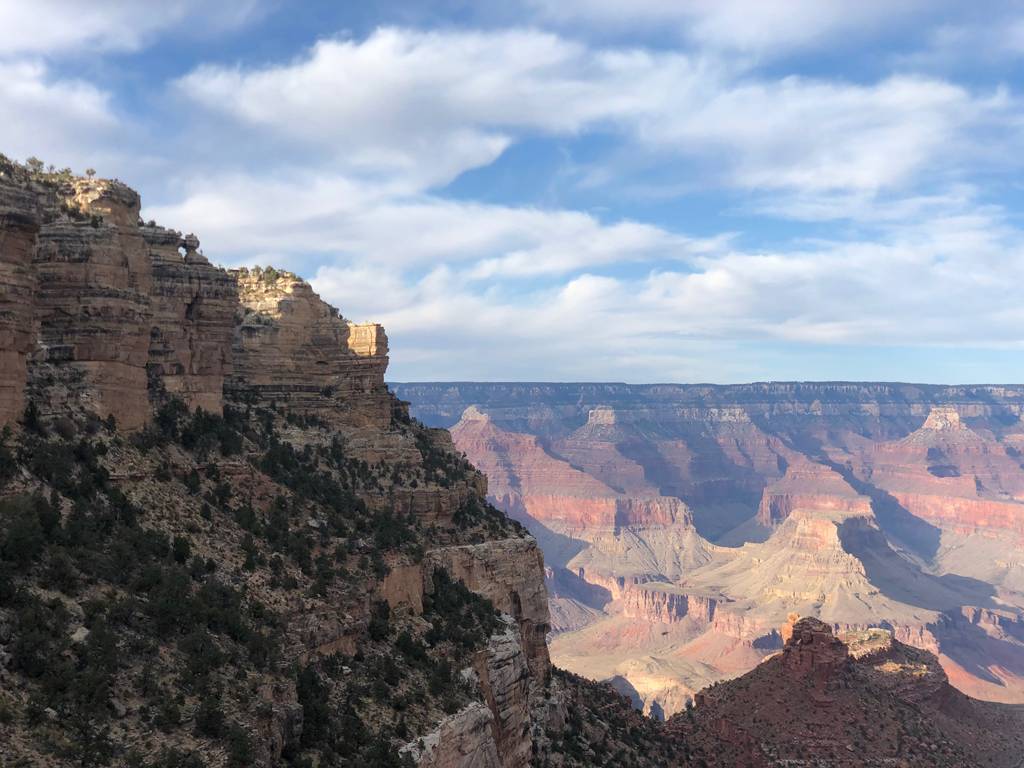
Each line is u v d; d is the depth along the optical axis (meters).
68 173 80.12
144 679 50.22
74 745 44.47
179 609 56.75
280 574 70.38
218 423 89.25
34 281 63.41
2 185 61.88
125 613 53.91
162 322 87.25
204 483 76.75
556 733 111.81
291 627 66.00
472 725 73.06
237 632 59.53
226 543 70.06
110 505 64.00
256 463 91.19
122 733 46.72
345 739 61.09
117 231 74.81
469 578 108.06
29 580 52.16
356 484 110.12
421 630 82.06
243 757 49.19
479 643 86.75
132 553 59.91
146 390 77.00
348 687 66.56
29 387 66.81
